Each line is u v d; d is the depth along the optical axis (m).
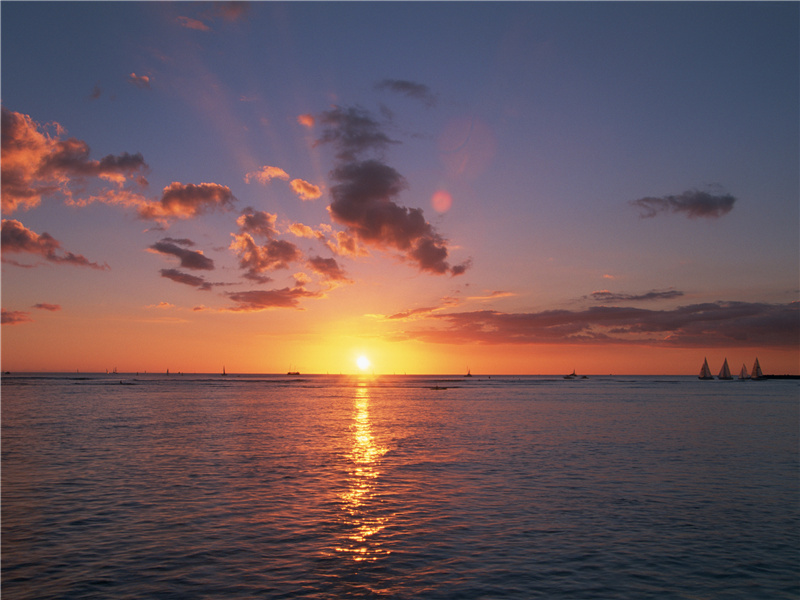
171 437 49.25
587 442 46.84
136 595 15.33
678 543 19.72
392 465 35.19
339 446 44.12
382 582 16.28
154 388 180.62
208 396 130.25
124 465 34.66
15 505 24.59
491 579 16.53
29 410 81.12
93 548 18.98
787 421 66.88
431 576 16.73
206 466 34.47
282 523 21.94
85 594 15.38
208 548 19.03
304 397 131.75
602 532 20.94
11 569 17.12
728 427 59.69
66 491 27.33
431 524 21.89
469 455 39.47
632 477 31.30
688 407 94.19
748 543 19.77
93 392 144.62
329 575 16.77
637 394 151.75
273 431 54.94
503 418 72.12
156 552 18.62
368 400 119.81
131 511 23.61
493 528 21.41
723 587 16.08
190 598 15.16
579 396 140.62
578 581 16.42
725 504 25.08
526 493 27.25
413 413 81.06
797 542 19.88
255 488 28.17
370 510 23.92
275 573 16.91
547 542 19.78
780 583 16.38
